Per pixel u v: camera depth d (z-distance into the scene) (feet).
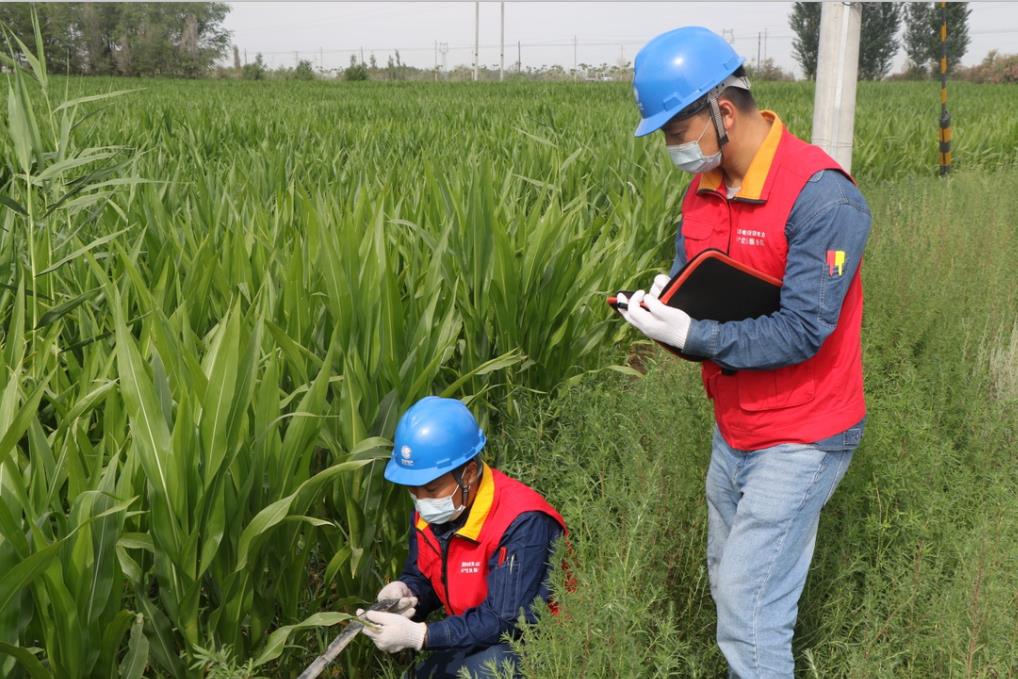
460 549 9.29
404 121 51.70
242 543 8.11
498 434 13.73
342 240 12.02
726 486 9.03
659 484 10.30
